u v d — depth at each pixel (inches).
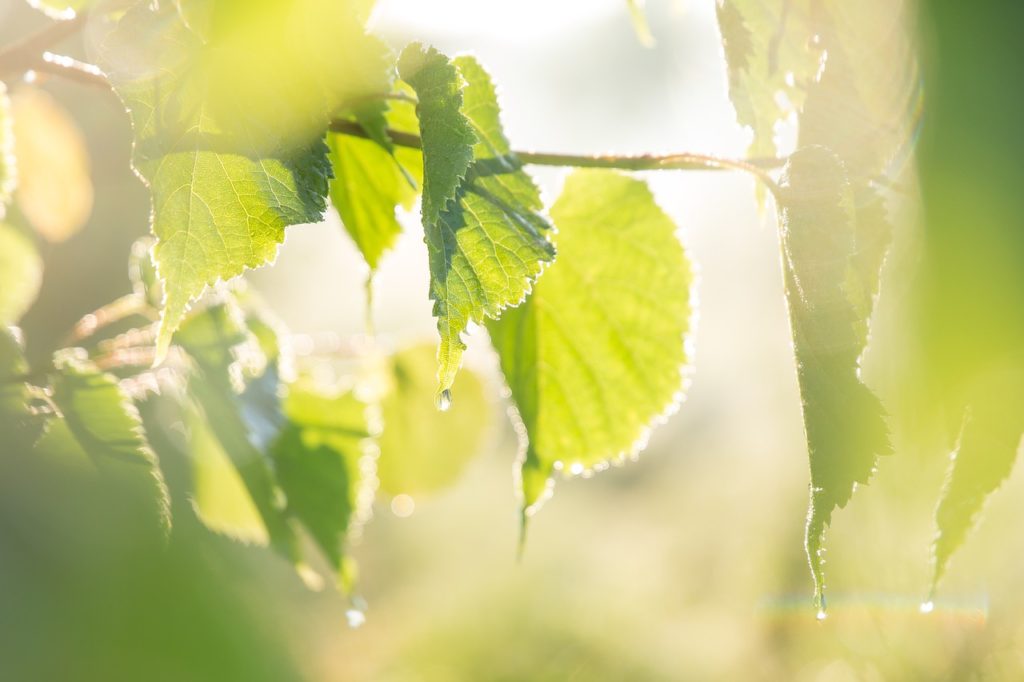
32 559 12.2
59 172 29.9
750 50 24.4
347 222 25.6
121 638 12.3
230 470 27.2
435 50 23.1
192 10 22.8
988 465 22.7
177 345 26.7
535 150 24.2
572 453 27.0
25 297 30.0
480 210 23.3
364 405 28.8
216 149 22.7
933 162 11.6
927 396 11.6
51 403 23.0
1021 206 11.1
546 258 23.2
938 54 11.7
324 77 23.2
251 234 22.7
